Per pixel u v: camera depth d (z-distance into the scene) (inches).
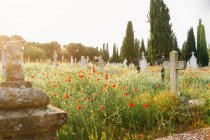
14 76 111.9
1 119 99.0
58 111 110.3
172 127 249.4
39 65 818.8
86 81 328.8
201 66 1642.5
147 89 389.4
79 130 218.4
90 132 218.1
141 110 269.3
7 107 102.8
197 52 1690.5
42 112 106.9
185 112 274.4
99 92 279.3
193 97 350.3
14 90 105.3
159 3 1243.8
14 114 102.6
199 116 273.1
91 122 225.0
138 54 1898.4
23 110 105.0
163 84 449.4
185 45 1712.6
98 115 245.0
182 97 322.7
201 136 214.1
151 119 261.3
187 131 237.9
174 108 275.4
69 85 314.5
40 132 106.7
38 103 107.7
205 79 550.9
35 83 356.8
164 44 1228.5
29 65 812.6
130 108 265.6
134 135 228.2
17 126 101.0
